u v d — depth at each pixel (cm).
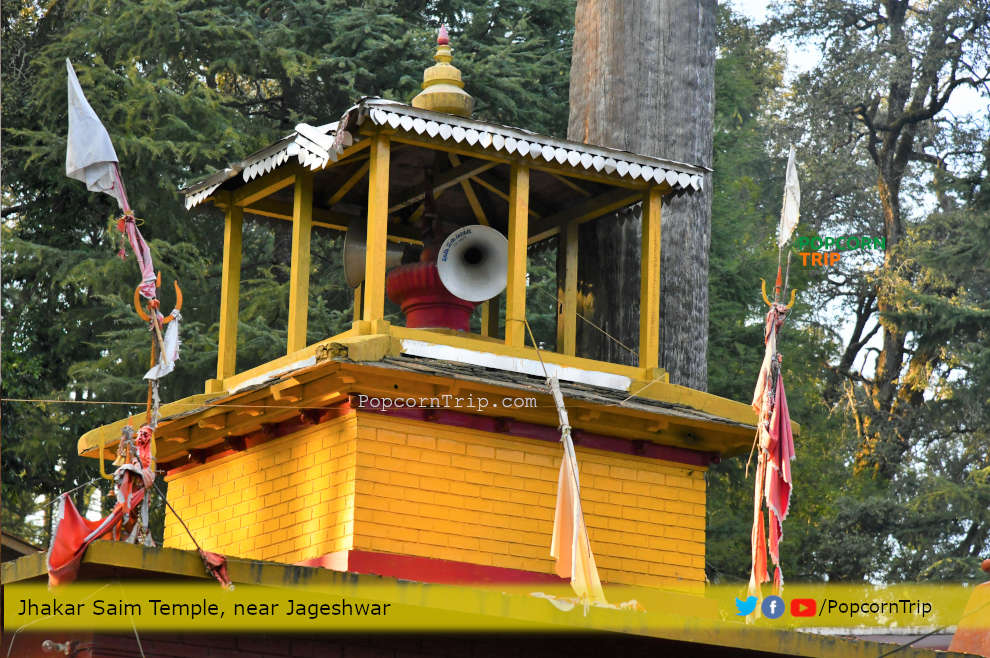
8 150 2366
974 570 2758
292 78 2336
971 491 2955
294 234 1164
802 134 3797
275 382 1066
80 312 2367
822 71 3859
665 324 1345
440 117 1096
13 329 2350
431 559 1038
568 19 2580
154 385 912
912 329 3331
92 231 2434
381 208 1084
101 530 831
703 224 1373
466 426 1074
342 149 1078
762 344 2472
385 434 1049
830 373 3525
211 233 2420
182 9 2452
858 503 2911
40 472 2319
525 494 1085
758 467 1066
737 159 2731
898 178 3784
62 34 2506
